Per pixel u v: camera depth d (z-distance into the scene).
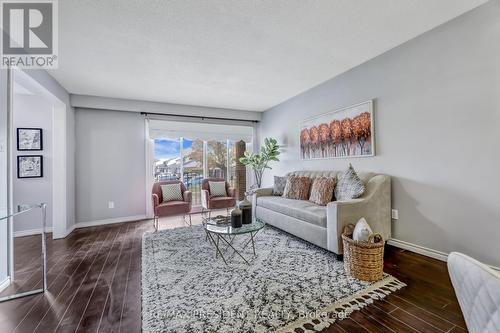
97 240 3.26
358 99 3.18
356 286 1.86
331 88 3.62
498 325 0.54
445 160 2.28
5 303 1.74
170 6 1.91
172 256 2.57
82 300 1.76
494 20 1.95
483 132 2.03
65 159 3.59
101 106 4.22
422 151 2.47
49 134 4.02
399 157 2.69
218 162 5.61
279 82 3.73
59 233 3.43
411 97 2.56
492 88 1.97
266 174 5.54
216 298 1.73
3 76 2.09
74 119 4.10
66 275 2.18
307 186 3.53
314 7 1.96
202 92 4.14
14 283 2.04
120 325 1.48
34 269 2.32
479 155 2.05
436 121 2.35
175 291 1.83
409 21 2.21
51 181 3.99
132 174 4.54
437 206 2.35
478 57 2.05
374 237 2.09
